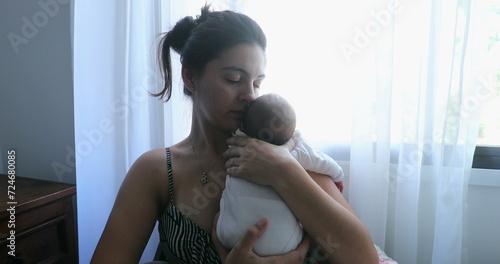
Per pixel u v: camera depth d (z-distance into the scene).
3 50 1.42
